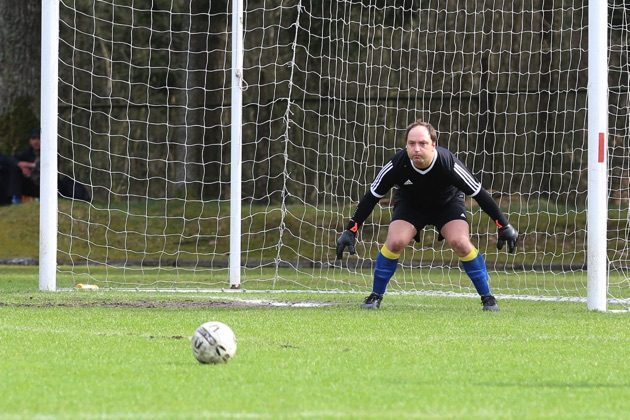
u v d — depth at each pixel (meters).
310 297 41.50
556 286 51.22
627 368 21.45
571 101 80.56
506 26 78.25
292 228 73.25
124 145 87.06
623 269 63.88
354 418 16.06
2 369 20.53
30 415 16.22
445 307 36.22
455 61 78.94
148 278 55.19
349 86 80.81
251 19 82.56
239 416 16.16
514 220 72.50
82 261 68.88
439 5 73.12
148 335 26.17
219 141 85.44
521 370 21.05
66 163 86.50
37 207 74.75
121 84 86.00
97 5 82.38
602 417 16.41
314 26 80.44
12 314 31.52
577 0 78.62
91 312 32.34
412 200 34.50
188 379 19.42
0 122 81.31
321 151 83.00
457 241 34.47
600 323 30.38
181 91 84.31
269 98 83.88
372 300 35.03
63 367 20.78
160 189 87.94
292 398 17.70
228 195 85.50
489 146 80.12
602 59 34.44
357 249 71.38
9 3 81.19
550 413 16.69
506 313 33.56
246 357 22.27
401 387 18.88
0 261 67.94
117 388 18.50
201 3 81.56
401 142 80.56
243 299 39.62
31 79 81.94
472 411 16.77
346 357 22.47
